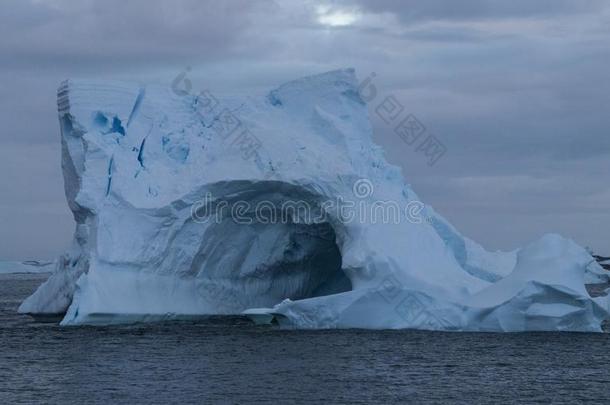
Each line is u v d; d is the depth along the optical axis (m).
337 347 88.75
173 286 107.19
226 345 90.56
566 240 99.00
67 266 121.12
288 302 101.06
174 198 105.62
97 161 110.00
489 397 67.38
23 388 70.62
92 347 90.19
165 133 115.25
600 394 68.56
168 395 67.56
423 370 77.50
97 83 115.44
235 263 110.75
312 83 119.44
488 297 97.38
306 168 105.69
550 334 96.81
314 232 109.69
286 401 65.62
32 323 114.06
